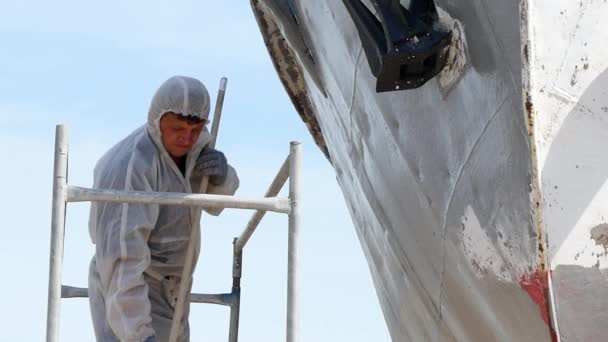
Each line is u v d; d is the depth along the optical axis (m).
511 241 3.88
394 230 5.11
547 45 3.72
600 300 3.66
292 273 4.89
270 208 4.90
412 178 4.66
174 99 5.55
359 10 4.29
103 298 5.60
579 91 3.70
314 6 5.53
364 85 5.07
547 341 3.81
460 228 4.25
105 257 5.40
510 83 3.82
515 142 3.80
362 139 5.30
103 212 5.45
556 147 3.69
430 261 4.68
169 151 5.67
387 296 5.71
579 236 3.66
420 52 4.08
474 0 3.96
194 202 4.82
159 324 5.72
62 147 4.77
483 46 3.95
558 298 3.70
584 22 3.72
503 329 4.15
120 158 5.63
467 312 4.46
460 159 4.18
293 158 4.94
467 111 4.10
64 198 4.73
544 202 3.69
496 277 4.03
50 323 4.66
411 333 5.47
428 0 4.23
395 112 4.73
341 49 5.30
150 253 5.52
